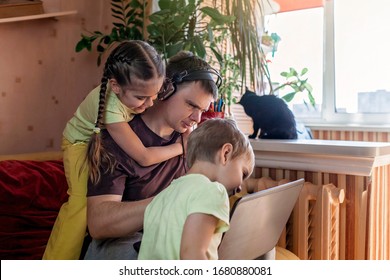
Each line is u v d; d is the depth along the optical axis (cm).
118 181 93
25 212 143
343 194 133
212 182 75
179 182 77
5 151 188
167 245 72
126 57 94
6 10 179
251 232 84
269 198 84
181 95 99
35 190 148
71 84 211
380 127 235
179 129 103
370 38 248
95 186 92
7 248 136
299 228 137
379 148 129
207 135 83
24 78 192
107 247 92
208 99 101
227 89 204
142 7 186
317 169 142
